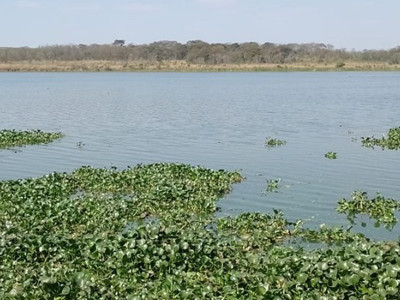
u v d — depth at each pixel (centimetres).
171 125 5119
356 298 1173
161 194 2225
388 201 2247
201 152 3622
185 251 1455
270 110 6562
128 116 5947
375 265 1264
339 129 4738
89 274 1341
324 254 1402
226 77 16150
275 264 1352
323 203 2317
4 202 2114
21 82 13612
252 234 1812
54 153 3591
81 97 8750
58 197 2241
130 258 1413
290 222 1978
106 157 3450
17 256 1490
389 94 8888
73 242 1554
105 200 2184
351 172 2922
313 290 1231
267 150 3675
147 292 1245
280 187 2598
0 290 1252
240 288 1235
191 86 11669
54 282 1231
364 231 1958
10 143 3916
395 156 3359
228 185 2589
